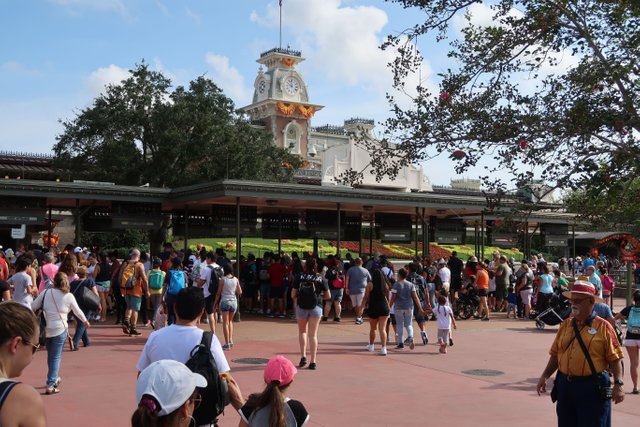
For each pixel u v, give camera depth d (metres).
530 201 6.98
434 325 19.94
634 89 6.81
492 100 7.09
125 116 39.53
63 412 8.67
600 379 6.00
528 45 7.12
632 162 6.36
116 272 18.03
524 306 22.52
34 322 3.16
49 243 25.12
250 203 24.05
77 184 20.67
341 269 21.55
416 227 28.02
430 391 10.68
